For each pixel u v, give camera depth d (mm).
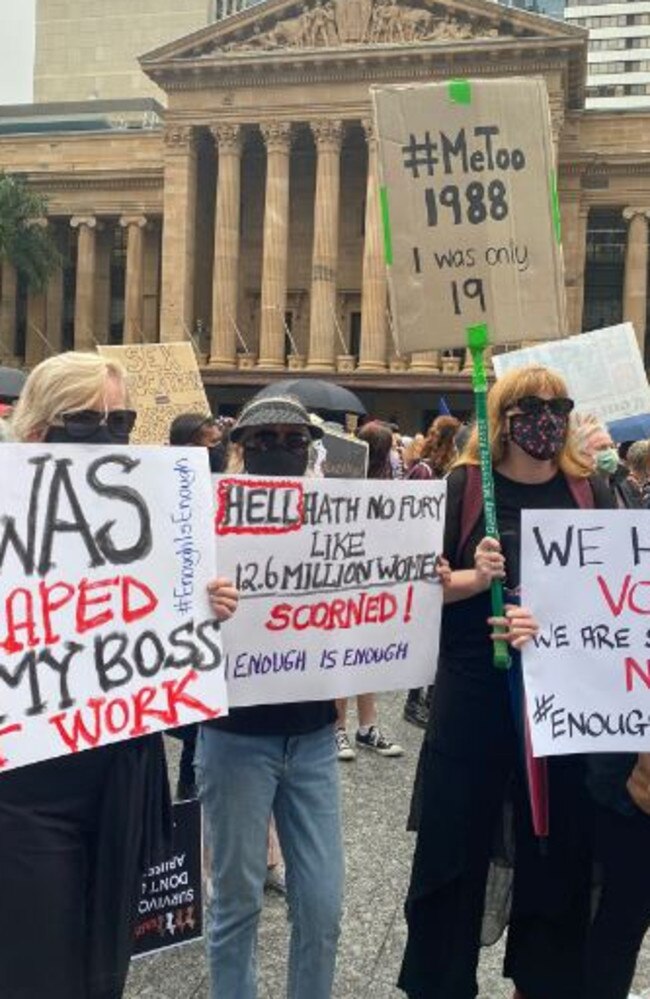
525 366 3785
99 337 57000
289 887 3666
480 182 4004
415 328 4027
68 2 87188
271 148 47125
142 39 85750
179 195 48562
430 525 3898
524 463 3834
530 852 3756
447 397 46969
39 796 2879
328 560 3760
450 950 3736
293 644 3707
